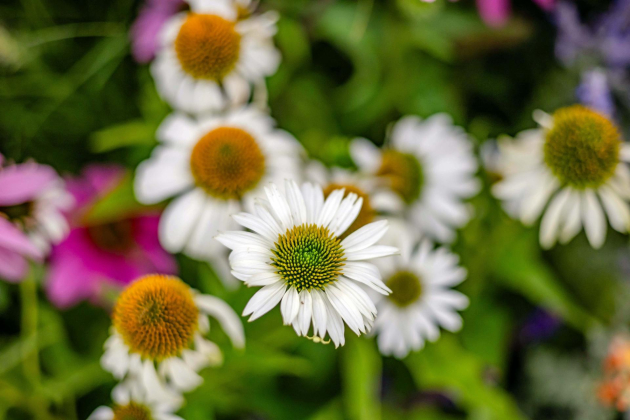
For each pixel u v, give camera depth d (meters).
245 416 0.75
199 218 0.71
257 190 0.72
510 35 0.80
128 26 0.78
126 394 0.67
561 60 0.81
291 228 0.61
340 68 0.80
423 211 0.76
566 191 0.73
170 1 0.77
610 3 0.81
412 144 0.77
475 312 0.78
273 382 0.75
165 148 0.72
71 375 0.72
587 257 0.80
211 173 0.71
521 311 0.79
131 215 0.77
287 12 0.78
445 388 0.76
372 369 0.72
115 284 0.76
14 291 0.75
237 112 0.73
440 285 0.73
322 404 0.75
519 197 0.75
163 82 0.73
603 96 0.78
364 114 0.80
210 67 0.72
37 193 0.71
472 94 0.82
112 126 0.78
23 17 0.77
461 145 0.77
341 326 0.60
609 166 0.72
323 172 0.73
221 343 0.69
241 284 0.71
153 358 0.65
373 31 0.79
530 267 0.76
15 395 0.70
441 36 0.79
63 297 0.75
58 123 0.77
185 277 0.77
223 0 0.74
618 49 0.79
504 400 0.74
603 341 0.80
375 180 0.74
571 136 0.72
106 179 0.77
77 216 0.73
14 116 0.76
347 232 0.70
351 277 0.61
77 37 0.78
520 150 0.74
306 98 0.79
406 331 0.73
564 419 0.80
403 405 0.78
